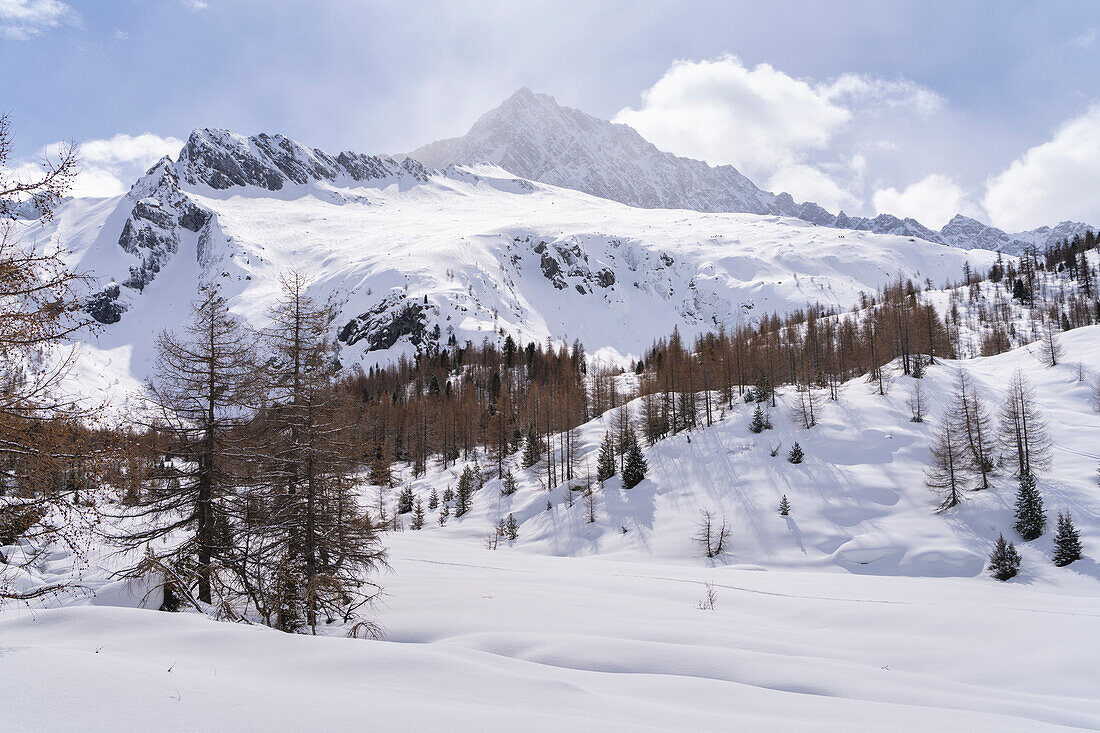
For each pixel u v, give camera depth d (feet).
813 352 327.06
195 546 66.69
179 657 29.40
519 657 46.70
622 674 38.88
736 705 33.14
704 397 290.76
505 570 113.91
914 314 309.01
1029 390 234.99
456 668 30.86
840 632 66.80
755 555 166.91
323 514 69.26
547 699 28.27
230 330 72.33
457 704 25.36
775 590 97.66
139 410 64.34
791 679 41.06
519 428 326.24
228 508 71.10
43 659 22.82
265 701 22.00
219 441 69.92
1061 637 59.36
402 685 27.66
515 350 612.29
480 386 460.55
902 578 124.88
